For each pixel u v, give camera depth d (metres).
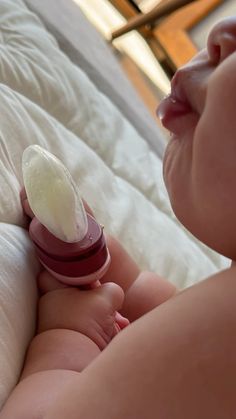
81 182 0.56
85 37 0.74
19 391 0.41
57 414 0.36
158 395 0.33
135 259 0.56
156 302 0.52
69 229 0.45
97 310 0.46
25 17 0.63
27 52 0.60
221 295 0.34
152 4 1.16
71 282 0.47
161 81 1.10
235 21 0.37
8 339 0.42
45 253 0.46
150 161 0.68
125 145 0.66
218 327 0.33
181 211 0.39
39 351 0.44
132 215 0.59
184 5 0.97
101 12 1.14
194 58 0.39
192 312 0.34
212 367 0.33
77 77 0.65
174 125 0.38
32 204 0.45
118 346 0.36
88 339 0.45
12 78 0.56
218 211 0.37
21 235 0.47
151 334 0.35
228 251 0.38
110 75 0.74
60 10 0.73
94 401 0.35
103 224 0.55
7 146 0.50
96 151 0.62
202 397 0.33
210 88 0.36
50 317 0.46
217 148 0.36
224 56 0.37
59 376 0.42
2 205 0.47
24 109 0.54
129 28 1.06
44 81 0.59
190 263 0.61
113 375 0.35
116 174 0.63
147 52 1.11
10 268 0.45
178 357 0.34
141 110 0.76
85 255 0.46
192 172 0.37
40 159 0.45
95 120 0.64
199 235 0.38
